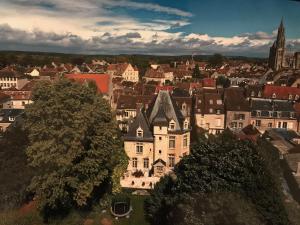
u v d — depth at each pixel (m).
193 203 27.45
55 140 36.56
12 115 71.81
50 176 36.44
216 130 76.75
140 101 80.00
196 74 164.75
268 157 34.84
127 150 51.19
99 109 40.41
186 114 68.19
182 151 51.78
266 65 163.50
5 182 40.97
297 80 112.44
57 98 37.00
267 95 89.25
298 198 29.52
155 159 51.12
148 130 51.44
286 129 68.31
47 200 37.44
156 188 38.97
